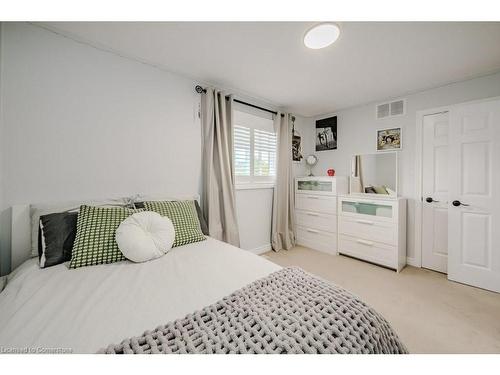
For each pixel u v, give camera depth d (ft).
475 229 6.97
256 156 9.72
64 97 5.09
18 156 4.61
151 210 5.37
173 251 4.90
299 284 3.26
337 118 10.94
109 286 3.33
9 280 3.86
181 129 7.11
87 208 4.57
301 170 12.01
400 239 8.14
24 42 4.64
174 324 2.41
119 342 2.24
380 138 9.41
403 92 8.47
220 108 7.91
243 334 2.21
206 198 7.56
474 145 6.97
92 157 5.48
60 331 2.35
